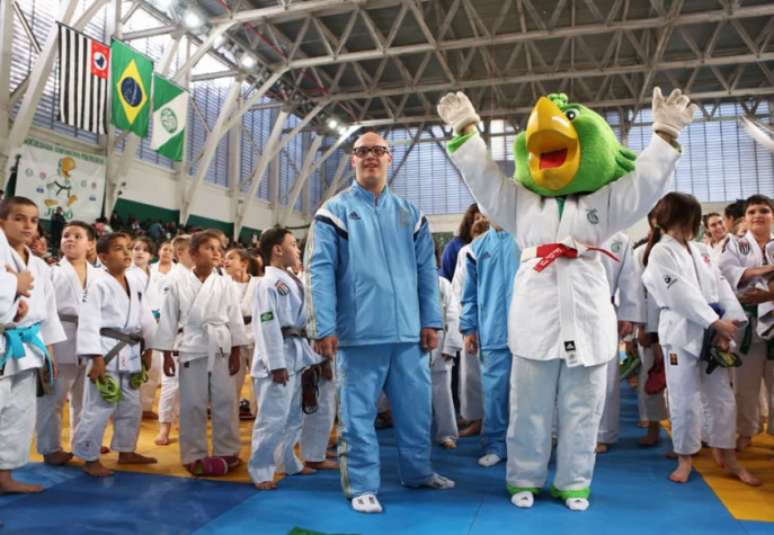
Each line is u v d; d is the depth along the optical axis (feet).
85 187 36.14
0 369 8.94
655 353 12.29
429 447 10.02
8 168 30.73
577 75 44.37
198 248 11.61
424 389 9.84
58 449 11.57
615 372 12.78
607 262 12.00
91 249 14.53
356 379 9.39
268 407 10.13
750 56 40.32
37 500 9.48
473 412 13.99
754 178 60.39
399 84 52.13
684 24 39.88
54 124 35.91
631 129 61.31
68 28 27.91
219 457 11.02
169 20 38.70
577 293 8.77
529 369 9.07
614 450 12.60
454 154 9.50
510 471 9.39
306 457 11.37
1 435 9.49
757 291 10.98
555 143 8.58
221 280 11.79
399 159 68.54
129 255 11.60
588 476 9.08
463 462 11.76
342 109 59.21
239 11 37.01
